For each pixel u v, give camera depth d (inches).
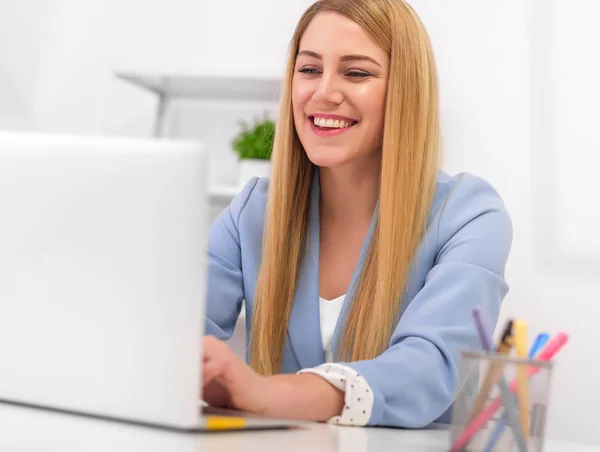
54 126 111.9
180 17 107.7
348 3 51.5
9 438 25.1
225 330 57.5
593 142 89.5
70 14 112.1
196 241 27.2
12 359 30.8
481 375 26.9
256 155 96.0
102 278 28.5
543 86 91.0
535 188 91.0
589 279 88.6
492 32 92.7
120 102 109.3
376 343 49.4
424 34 52.5
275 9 104.0
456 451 27.1
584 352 88.0
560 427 88.0
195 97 106.1
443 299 43.7
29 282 30.0
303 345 52.5
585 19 90.0
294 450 27.0
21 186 29.8
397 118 50.8
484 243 48.6
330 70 51.1
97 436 26.3
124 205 28.0
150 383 28.0
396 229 50.3
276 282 53.2
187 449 25.1
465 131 93.3
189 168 27.0
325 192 55.6
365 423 36.7
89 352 29.0
